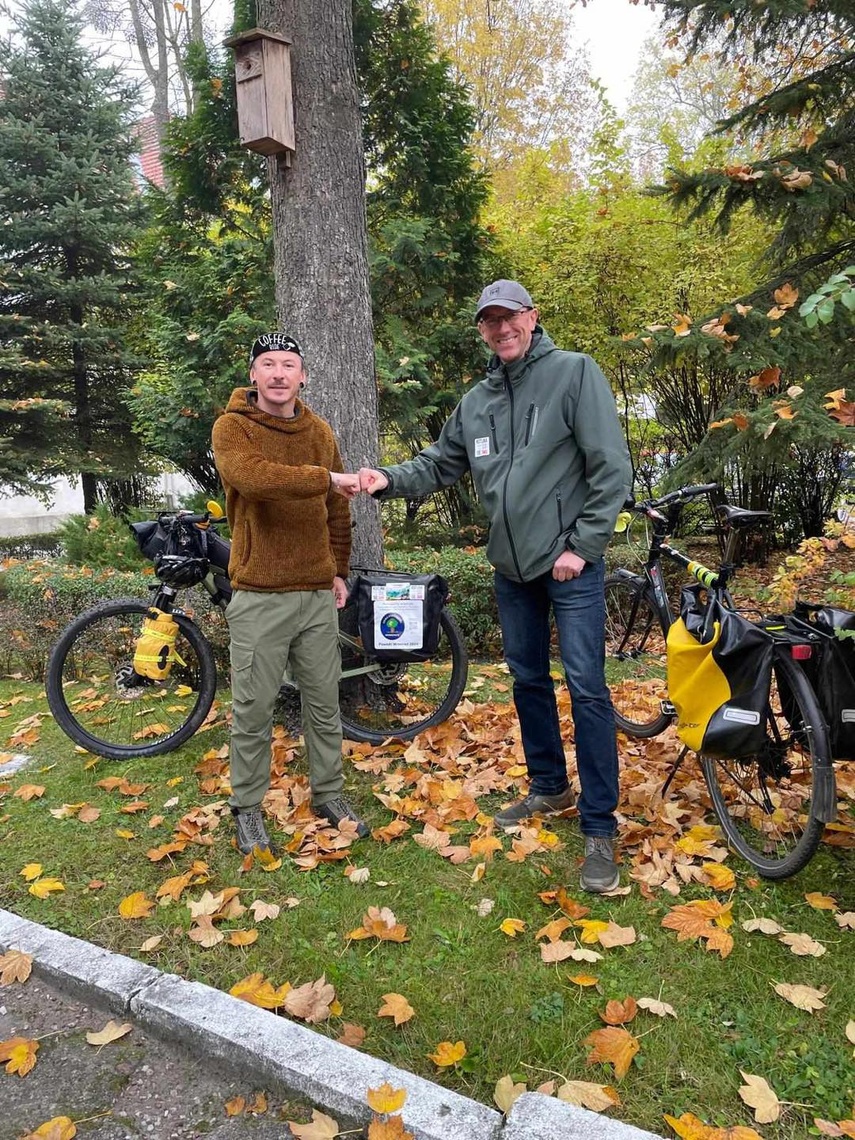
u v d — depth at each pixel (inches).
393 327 259.9
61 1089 72.4
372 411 154.6
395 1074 68.7
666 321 274.2
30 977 86.8
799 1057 71.4
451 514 294.5
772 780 106.7
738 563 304.7
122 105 434.3
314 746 114.0
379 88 273.7
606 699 101.2
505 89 747.4
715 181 215.0
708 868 99.0
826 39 249.1
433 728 149.5
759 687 92.7
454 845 110.7
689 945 87.3
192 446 278.7
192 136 267.4
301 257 147.5
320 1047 71.7
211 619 172.9
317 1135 65.2
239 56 138.5
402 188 281.6
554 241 298.8
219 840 113.3
